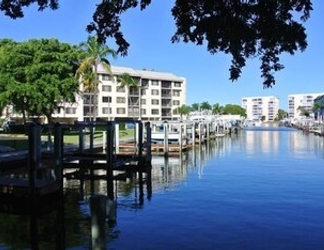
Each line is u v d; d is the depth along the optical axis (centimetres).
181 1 710
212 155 4353
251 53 721
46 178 2041
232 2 662
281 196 2008
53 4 818
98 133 5784
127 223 1509
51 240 1343
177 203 1861
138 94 12500
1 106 5362
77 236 1388
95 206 686
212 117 10275
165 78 13612
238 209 1727
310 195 2034
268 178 2628
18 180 1934
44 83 5172
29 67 5234
